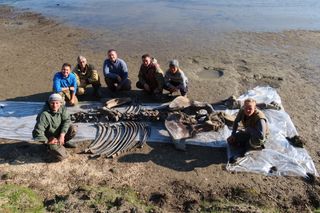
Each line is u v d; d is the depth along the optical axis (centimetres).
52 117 430
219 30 898
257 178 412
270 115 514
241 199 386
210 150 455
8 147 459
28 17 1009
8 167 426
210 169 427
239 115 443
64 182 406
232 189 397
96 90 572
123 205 367
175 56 739
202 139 469
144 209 367
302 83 626
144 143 465
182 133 470
